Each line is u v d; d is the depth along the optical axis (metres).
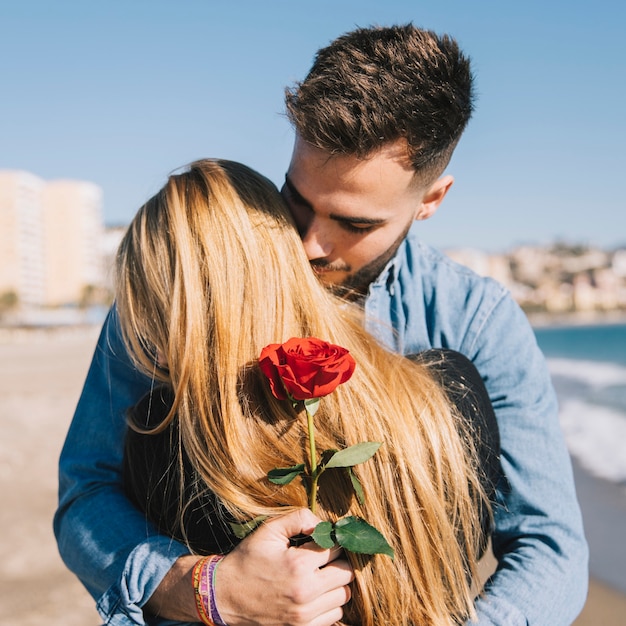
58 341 67.69
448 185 1.73
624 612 4.37
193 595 1.31
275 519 1.31
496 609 1.41
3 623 4.01
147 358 1.53
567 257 148.50
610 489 7.25
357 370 1.42
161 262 1.49
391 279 1.78
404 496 1.34
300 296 1.47
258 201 1.54
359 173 1.41
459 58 1.55
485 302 1.74
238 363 1.39
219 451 1.35
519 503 1.58
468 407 1.51
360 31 1.56
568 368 26.98
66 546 1.56
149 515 1.47
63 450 1.69
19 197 100.19
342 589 1.30
